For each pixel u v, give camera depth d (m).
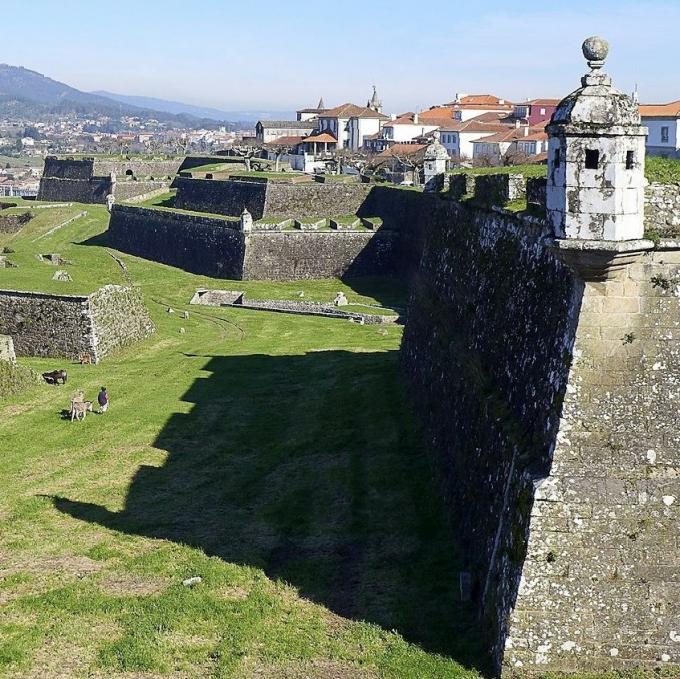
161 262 96.12
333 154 157.50
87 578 22.47
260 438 34.19
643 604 16.75
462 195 31.20
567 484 16.86
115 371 46.78
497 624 17.50
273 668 17.94
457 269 30.42
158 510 27.19
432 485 26.73
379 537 24.05
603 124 15.89
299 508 26.67
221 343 55.31
